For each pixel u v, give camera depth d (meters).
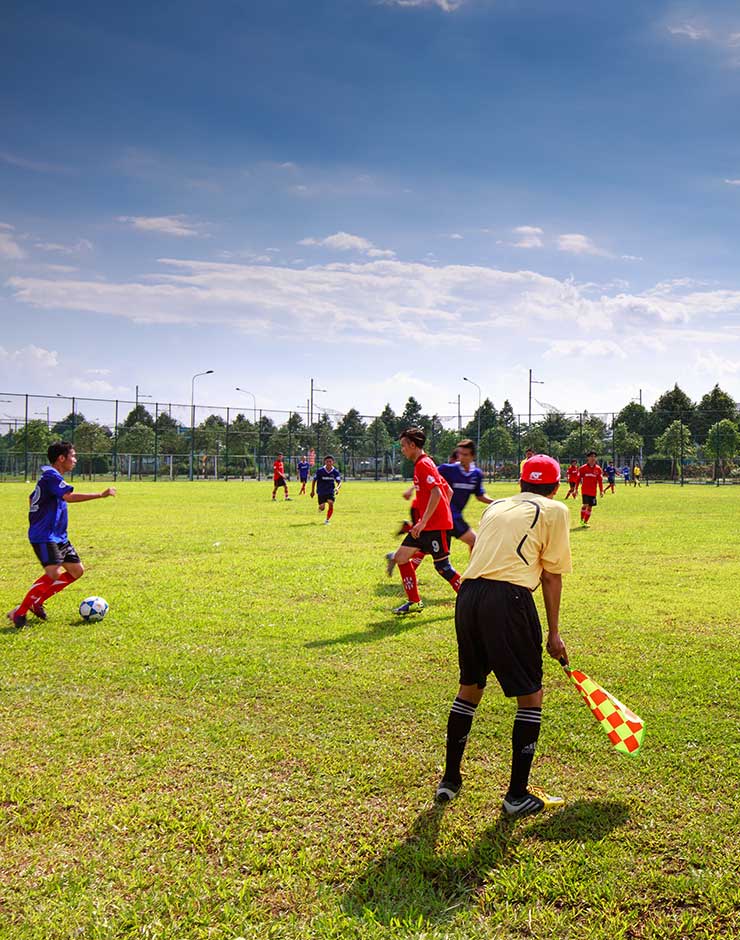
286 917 2.86
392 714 5.04
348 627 7.50
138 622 7.67
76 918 2.84
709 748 4.43
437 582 10.16
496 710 5.11
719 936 2.74
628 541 15.25
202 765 4.23
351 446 64.62
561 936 2.75
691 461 57.44
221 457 58.47
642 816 3.62
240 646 6.76
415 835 3.46
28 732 4.70
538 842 3.39
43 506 7.61
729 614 8.05
